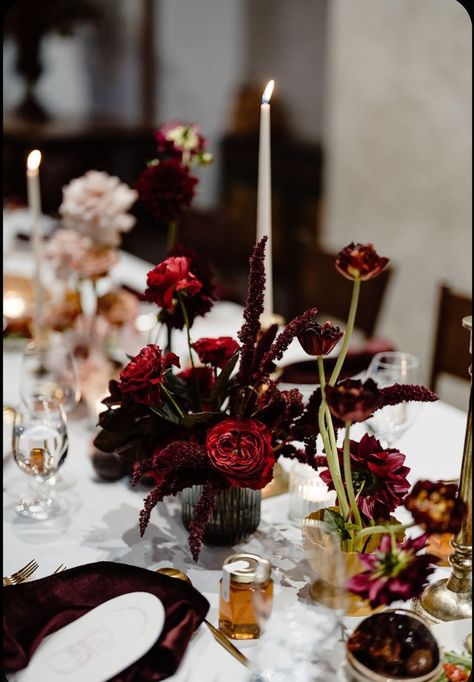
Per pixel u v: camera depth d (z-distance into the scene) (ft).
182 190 4.28
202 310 3.47
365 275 2.74
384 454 3.02
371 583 2.46
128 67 15.07
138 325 5.70
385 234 11.75
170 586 2.98
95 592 2.97
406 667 2.47
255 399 3.26
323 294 7.67
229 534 3.44
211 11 14.70
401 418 4.13
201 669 2.73
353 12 11.70
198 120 15.37
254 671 2.66
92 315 5.71
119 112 15.24
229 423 3.07
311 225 13.87
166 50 15.07
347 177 12.34
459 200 10.42
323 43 13.65
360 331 7.32
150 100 15.29
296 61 14.12
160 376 3.08
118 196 5.63
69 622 2.87
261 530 3.64
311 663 2.61
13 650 2.68
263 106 3.56
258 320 3.09
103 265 5.49
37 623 2.82
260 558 2.92
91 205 5.55
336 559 2.59
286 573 3.17
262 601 2.64
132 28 14.89
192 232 9.25
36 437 3.65
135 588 2.99
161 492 3.01
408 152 11.11
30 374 4.52
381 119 11.51
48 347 4.71
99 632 2.79
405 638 2.54
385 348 5.36
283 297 13.52
